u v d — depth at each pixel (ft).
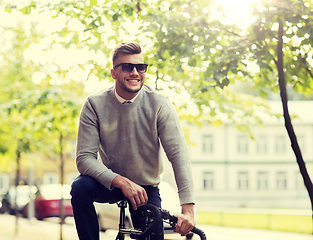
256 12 16.39
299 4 16.21
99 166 7.99
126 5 17.69
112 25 18.88
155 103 8.52
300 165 15.85
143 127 8.52
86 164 8.07
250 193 132.36
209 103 25.27
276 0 16.63
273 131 133.28
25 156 52.44
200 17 18.20
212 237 43.47
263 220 62.80
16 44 30.32
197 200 131.34
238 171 132.98
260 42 16.81
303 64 18.29
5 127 36.40
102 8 18.38
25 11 18.12
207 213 77.10
